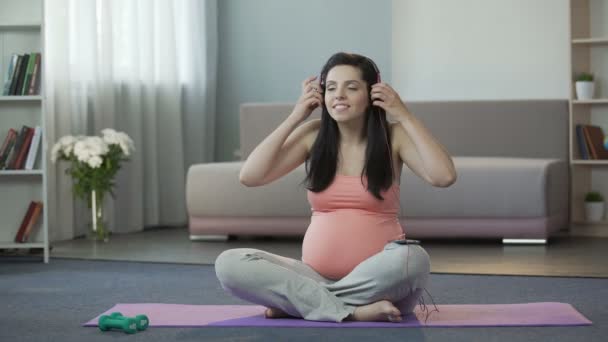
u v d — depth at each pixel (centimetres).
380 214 258
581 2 564
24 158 445
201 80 630
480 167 485
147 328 250
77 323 264
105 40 559
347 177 258
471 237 504
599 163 546
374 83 257
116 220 578
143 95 598
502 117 568
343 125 259
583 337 231
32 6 453
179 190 618
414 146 260
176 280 358
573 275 360
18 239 446
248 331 240
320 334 234
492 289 325
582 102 551
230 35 657
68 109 530
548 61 601
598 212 548
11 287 345
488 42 611
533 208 479
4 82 454
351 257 254
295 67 648
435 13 620
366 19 634
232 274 250
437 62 620
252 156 264
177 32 624
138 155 585
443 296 309
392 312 242
